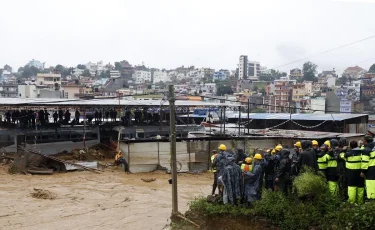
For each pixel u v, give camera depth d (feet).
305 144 47.16
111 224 62.49
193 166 102.37
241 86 448.24
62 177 93.09
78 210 69.26
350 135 120.16
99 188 84.17
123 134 134.00
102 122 146.20
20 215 65.51
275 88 402.31
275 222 44.60
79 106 116.98
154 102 138.31
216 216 49.24
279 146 55.26
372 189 41.19
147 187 86.17
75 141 122.72
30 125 121.08
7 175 91.50
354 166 43.32
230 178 49.85
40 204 71.82
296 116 159.53
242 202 49.65
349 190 43.68
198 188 86.22
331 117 149.28
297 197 46.24
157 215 67.05
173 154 54.44
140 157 99.50
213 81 587.68
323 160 46.73
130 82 650.84
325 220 41.14
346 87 413.59
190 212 52.70
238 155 56.75
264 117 166.30
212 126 160.86
